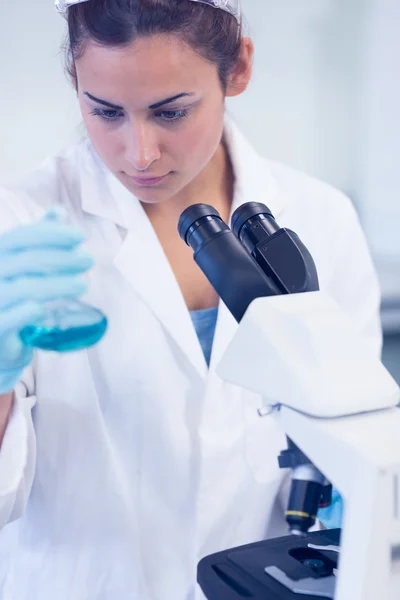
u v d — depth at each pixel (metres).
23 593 0.86
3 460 0.70
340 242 1.03
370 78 2.22
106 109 0.70
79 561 0.85
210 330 0.92
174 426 0.87
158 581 0.87
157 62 0.65
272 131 2.22
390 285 2.13
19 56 2.00
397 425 0.49
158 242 0.90
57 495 0.84
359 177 2.32
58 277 0.54
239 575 0.57
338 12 2.14
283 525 0.96
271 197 0.98
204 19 0.68
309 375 0.50
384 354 2.14
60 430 0.85
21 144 2.08
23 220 0.87
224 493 0.88
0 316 0.54
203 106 0.72
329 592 0.54
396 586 0.47
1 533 0.90
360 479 0.45
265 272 0.61
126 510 0.85
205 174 0.95
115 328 0.87
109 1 0.63
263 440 0.91
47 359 0.84
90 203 0.91
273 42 2.14
